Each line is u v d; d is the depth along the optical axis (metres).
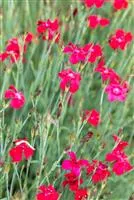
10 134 3.09
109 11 4.13
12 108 3.40
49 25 3.35
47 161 3.05
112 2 4.10
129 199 3.01
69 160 2.77
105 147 3.23
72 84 2.97
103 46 3.61
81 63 3.40
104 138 3.23
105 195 3.07
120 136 3.05
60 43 3.28
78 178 2.78
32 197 2.94
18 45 3.19
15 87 3.21
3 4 3.93
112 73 3.11
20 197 2.97
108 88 2.99
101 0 3.62
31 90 3.28
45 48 3.36
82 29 3.85
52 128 3.27
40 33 3.46
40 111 3.40
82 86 3.56
